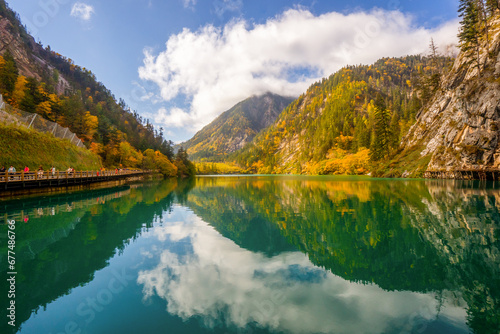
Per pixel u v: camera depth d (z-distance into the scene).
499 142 55.66
